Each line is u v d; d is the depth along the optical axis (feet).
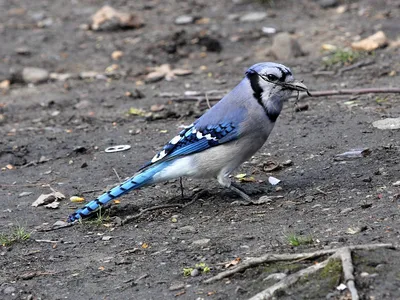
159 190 36.35
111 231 31.99
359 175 34.14
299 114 44.88
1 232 32.89
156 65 60.59
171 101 51.39
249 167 37.76
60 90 56.49
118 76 58.49
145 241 30.25
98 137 45.93
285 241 27.71
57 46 65.72
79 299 25.91
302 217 30.32
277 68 31.81
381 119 41.78
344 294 22.75
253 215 31.50
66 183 38.99
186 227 31.01
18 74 59.31
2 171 41.81
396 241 25.85
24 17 73.77
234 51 61.16
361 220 28.71
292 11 68.28
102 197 32.89
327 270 23.70
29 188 38.78
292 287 23.48
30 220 34.30
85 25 69.82
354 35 60.70
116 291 26.12
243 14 68.74
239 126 32.01
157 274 26.94
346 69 53.11
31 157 43.73
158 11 71.92
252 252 27.20
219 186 36.01
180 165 32.76
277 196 33.32
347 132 40.55
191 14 69.82
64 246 30.83
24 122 50.55
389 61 53.93
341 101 46.55
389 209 29.48
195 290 25.17
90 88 56.44
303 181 34.81
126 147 43.39
